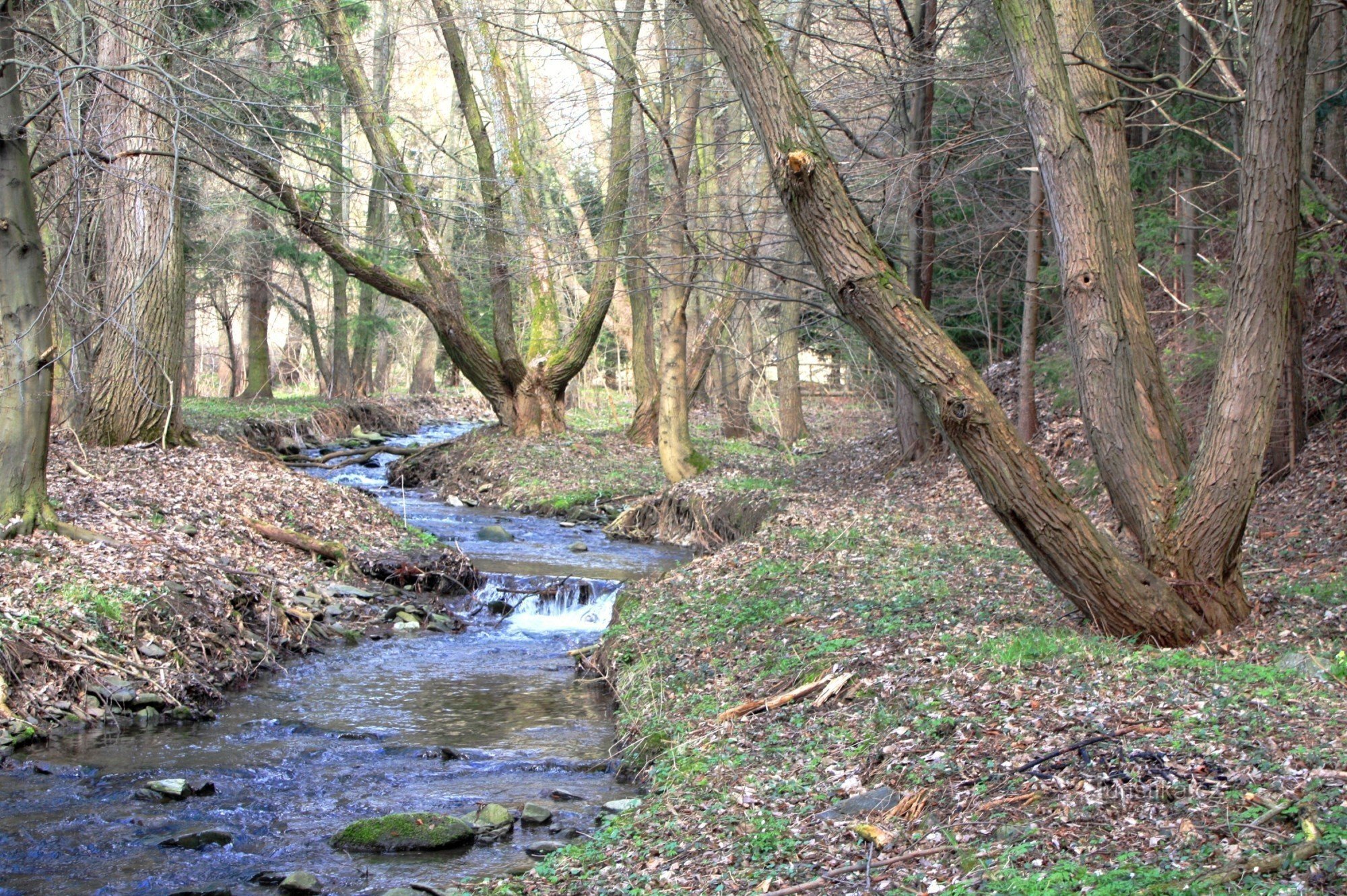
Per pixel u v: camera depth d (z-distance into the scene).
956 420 7.41
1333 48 13.54
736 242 20.16
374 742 9.16
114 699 9.45
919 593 10.47
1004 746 6.14
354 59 20.86
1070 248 8.30
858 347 26.98
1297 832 4.56
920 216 17.89
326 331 40.97
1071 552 7.72
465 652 12.51
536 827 7.20
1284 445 13.47
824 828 5.83
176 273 17.44
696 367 24.20
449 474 25.11
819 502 17.55
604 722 9.84
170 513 13.98
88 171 10.80
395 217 32.44
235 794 7.84
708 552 17.73
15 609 9.63
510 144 23.55
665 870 5.71
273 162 11.27
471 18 19.19
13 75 10.14
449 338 25.61
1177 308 18.23
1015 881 4.58
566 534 19.89
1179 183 17.36
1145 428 8.24
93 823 7.18
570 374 26.86
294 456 26.39
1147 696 6.45
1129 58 15.29
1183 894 4.19
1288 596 8.73
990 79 14.44
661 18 18.55
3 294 10.79
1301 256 12.45
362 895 6.11
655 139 19.77
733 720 8.08
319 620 12.87
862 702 7.62
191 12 14.95
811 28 18.27
